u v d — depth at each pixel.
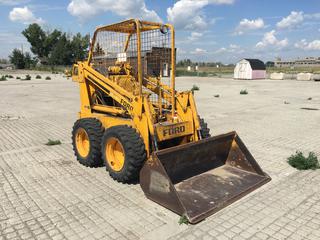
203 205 4.15
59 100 15.79
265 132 8.56
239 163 5.31
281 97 17.02
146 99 4.82
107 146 5.14
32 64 75.81
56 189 4.89
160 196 4.24
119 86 5.39
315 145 7.27
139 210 4.19
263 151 6.79
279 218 3.97
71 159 6.34
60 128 9.30
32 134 8.60
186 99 5.40
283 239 3.54
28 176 5.46
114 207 4.28
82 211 4.19
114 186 4.96
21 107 13.56
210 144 4.98
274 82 30.03
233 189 4.62
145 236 3.60
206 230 3.71
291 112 11.91
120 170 4.96
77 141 6.05
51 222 3.93
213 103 14.50
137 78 5.80
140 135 4.86
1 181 5.25
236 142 5.31
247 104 14.16
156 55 5.52
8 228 3.81
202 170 5.14
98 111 6.20
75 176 5.42
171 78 5.35
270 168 5.71
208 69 67.31
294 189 4.80
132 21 4.99
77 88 22.56
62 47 73.44
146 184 4.41
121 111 5.49
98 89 6.09
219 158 5.38
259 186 4.84
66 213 4.14
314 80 32.16
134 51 5.66
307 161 5.68
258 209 4.20
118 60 5.90
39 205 4.38
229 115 11.26
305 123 9.78
